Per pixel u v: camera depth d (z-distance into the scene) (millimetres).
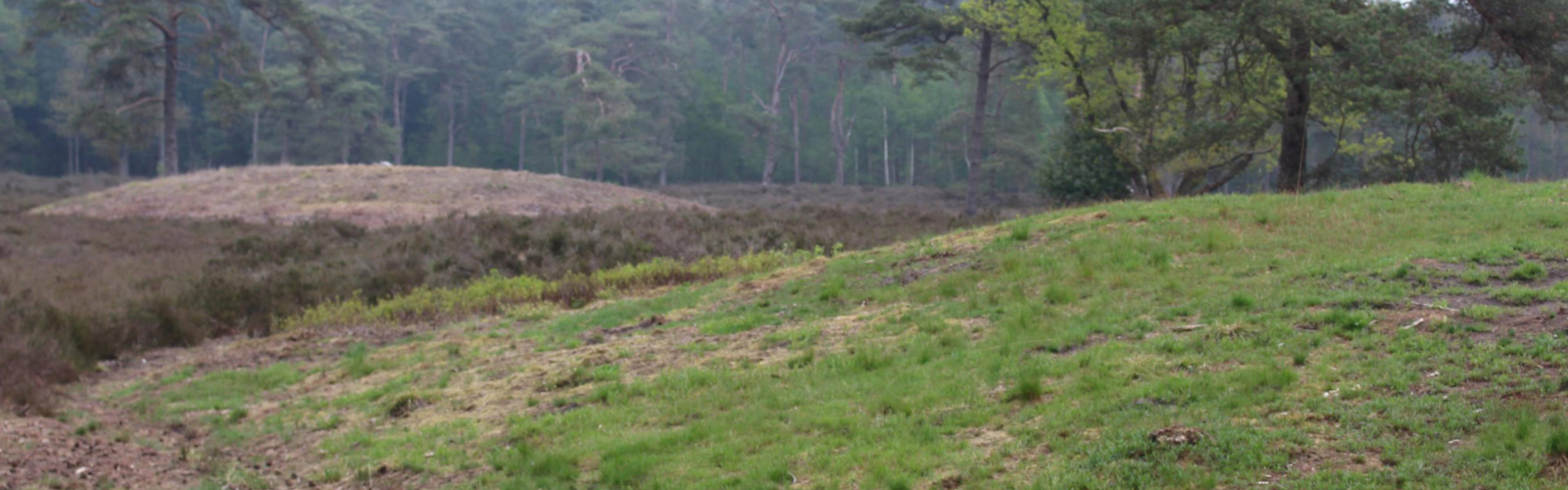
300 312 15828
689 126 88688
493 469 7324
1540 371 6219
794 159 92125
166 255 22062
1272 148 25031
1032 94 67938
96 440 8719
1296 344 7352
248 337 14695
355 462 7930
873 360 8695
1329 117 22656
